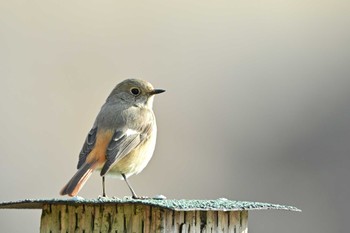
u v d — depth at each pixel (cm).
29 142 1617
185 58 1797
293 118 1709
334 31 1867
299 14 1898
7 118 1636
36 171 1589
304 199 1561
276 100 1744
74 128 1645
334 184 1582
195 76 1772
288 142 1670
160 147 1647
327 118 1705
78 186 1052
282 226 1529
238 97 1748
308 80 1778
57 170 1598
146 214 938
